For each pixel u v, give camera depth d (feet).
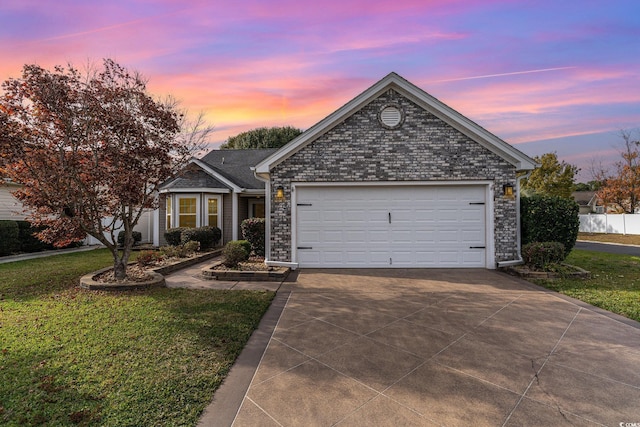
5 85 19.38
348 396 9.45
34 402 8.80
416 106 29.35
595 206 118.52
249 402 9.10
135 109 22.58
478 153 29.07
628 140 86.33
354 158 29.45
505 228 28.86
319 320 15.99
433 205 29.63
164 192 47.96
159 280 22.85
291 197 29.48
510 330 14.65
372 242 29.84
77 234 22.84
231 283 23.97
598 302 18.51
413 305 18.45
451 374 10.75
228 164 59.16
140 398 9.08
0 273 27.30
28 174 20.77
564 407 8.96
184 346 12.54
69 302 18.40
